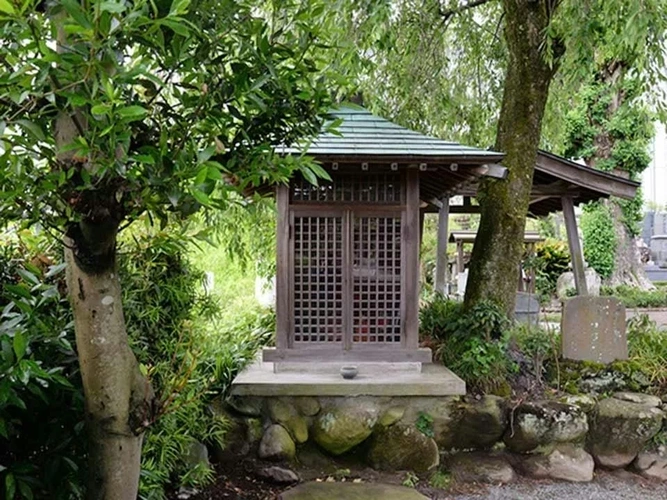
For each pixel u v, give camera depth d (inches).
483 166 141.6
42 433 61.1
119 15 37.8
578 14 144.5
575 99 299.1
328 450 137.5
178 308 113.6
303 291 148.7
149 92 50.4
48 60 37.2
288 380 139.4
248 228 211.8
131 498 58.1
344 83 59.3
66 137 45.8
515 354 160.7
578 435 141.5
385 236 148.3
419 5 211.8
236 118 55.8
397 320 148.7
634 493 132.8
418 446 135.8
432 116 230.1
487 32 238.1
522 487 134.3
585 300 161.8
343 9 150.8
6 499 53.0
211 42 49.4
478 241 179.0
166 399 60.5
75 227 48.7
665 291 446.3
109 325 54.1
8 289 54.1
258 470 131.1
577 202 216.8
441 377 143.4
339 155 134.9
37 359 57.8
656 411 144.9
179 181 44.7
